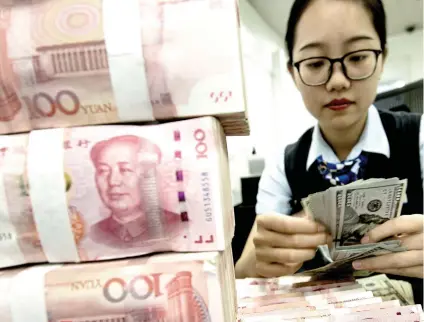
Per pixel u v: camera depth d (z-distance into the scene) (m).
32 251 0.30
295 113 2.60
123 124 0.30
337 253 0.46
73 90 0.29
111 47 0.28
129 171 0.28
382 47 0.67
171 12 0.28
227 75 0.28
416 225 0.46
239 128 0.35
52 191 0.28
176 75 0.28
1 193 0.28
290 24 0.73
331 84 0.64
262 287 0.50
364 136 0.78
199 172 0.28
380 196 0.42
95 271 0.28
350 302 0.43
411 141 0.76
